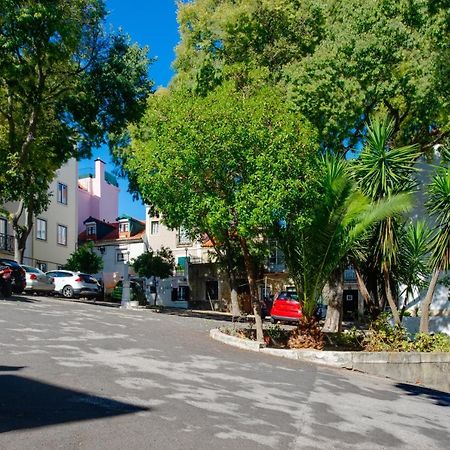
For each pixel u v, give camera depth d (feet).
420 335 44.75
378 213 41.73
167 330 48.08
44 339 34.40
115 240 165.58
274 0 66.85
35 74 81.51
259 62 68.18
